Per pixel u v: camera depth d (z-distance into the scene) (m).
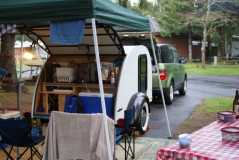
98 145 4.18
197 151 2.95
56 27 4.55
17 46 13.98
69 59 7.21
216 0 29.98
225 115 3.97
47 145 4.34
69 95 6.84
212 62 35.22
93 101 6.50
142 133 7.26
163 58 10.82
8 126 4.58
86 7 4.29
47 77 7.15
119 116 6.36
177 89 12.45
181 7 32.66
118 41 6.53
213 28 31.92
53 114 4.31
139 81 7.73
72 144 4.26
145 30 6.73
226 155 2.85
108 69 6.71
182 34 37.34
